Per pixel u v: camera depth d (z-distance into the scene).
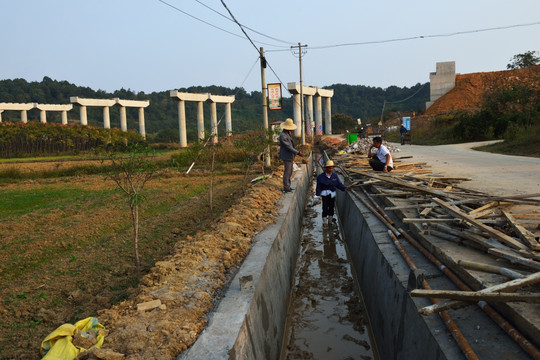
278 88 22.50
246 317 3.79
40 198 14.95
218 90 139.12
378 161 11.29
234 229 6.42
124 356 3.06
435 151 22.34
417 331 3.71
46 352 3.34
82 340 3.27
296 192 11.31
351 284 7.59
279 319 5.51
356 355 5.34
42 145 48.25
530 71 50.56
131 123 111.50
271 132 14.80
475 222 4.77
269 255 5.63
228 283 4.62
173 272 4.76
